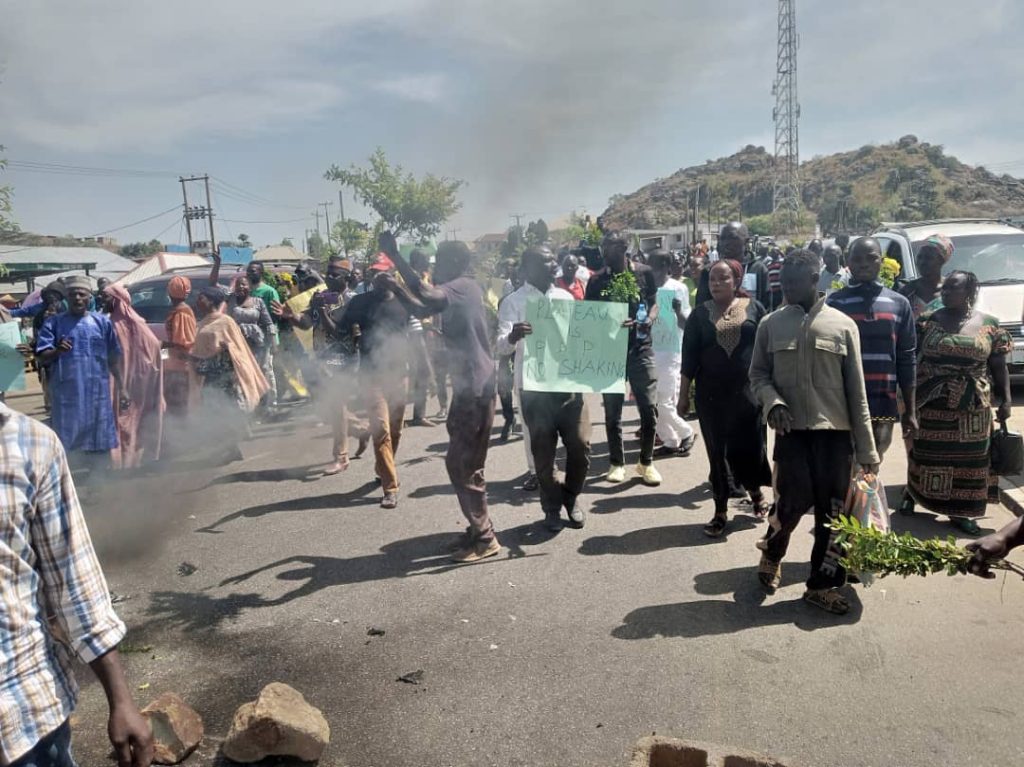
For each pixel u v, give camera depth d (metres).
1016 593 3.86
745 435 4.64
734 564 4.30
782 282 3.74
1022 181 95.12
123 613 3.94
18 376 6.46
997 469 4.65
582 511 5.11
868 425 3.62
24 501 1.58
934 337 4.65
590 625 3.65
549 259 4.95
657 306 5.88
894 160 94.56
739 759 2.39
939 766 2.60
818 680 3.13
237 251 37.59
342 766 2.69
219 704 3.11
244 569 4.48
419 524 5.15
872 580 3.49
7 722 1.51
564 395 4.75
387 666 3.35
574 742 2.78
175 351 7.21
